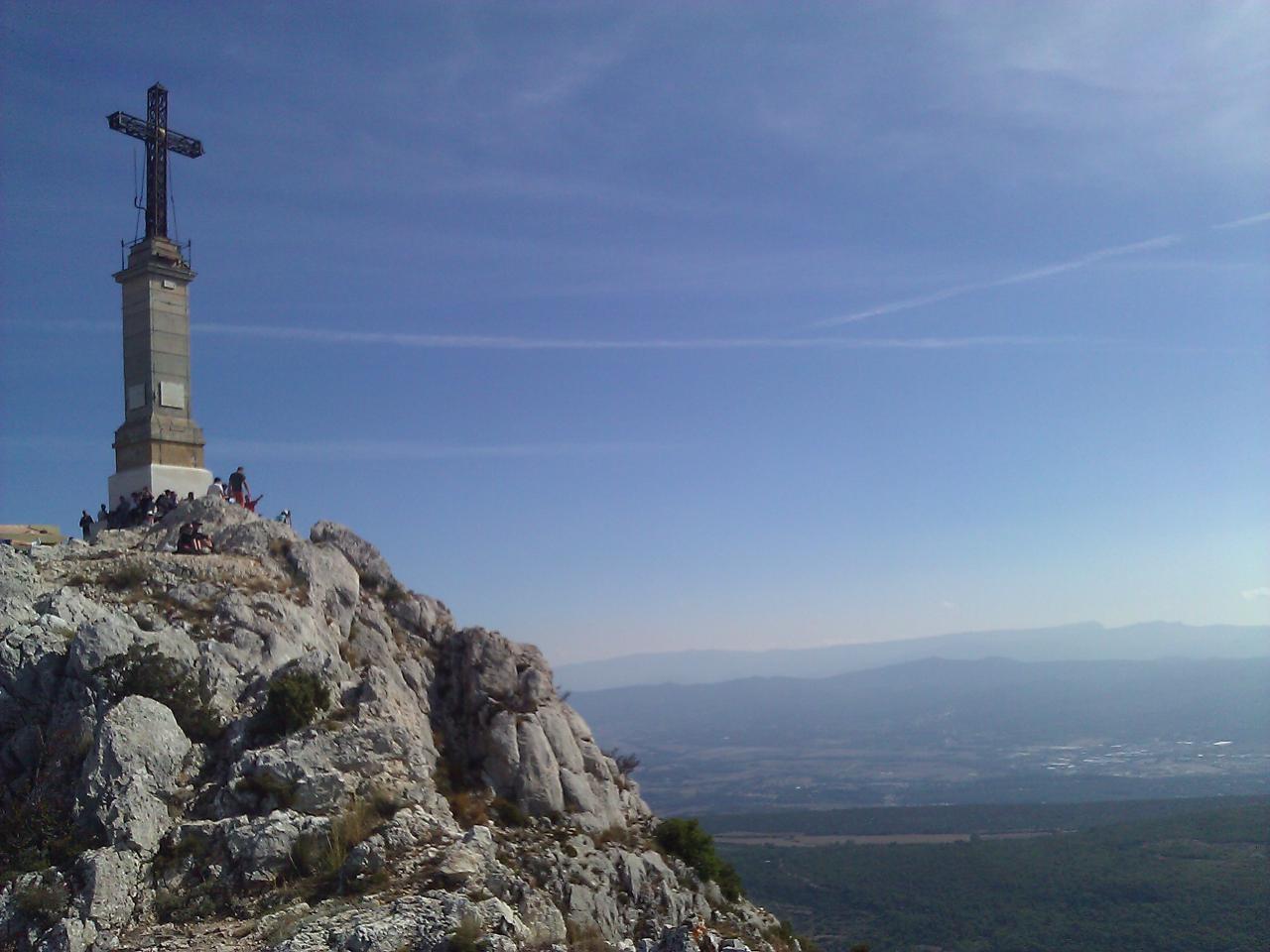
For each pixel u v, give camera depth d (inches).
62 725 1368.1
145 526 2059.5
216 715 1454.2
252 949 1087.6
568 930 1318.9
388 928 1088.2
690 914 1702.8
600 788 1873.8
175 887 1209.4
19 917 1143.6
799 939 1923.0
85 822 1250.6
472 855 1286.9
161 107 2522.1
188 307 2444.6
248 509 2145.7
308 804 1343.5
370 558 2074.3
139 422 2356.1
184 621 1606.8
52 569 1672.0
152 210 2455.7
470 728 1815.9
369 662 1803.6
